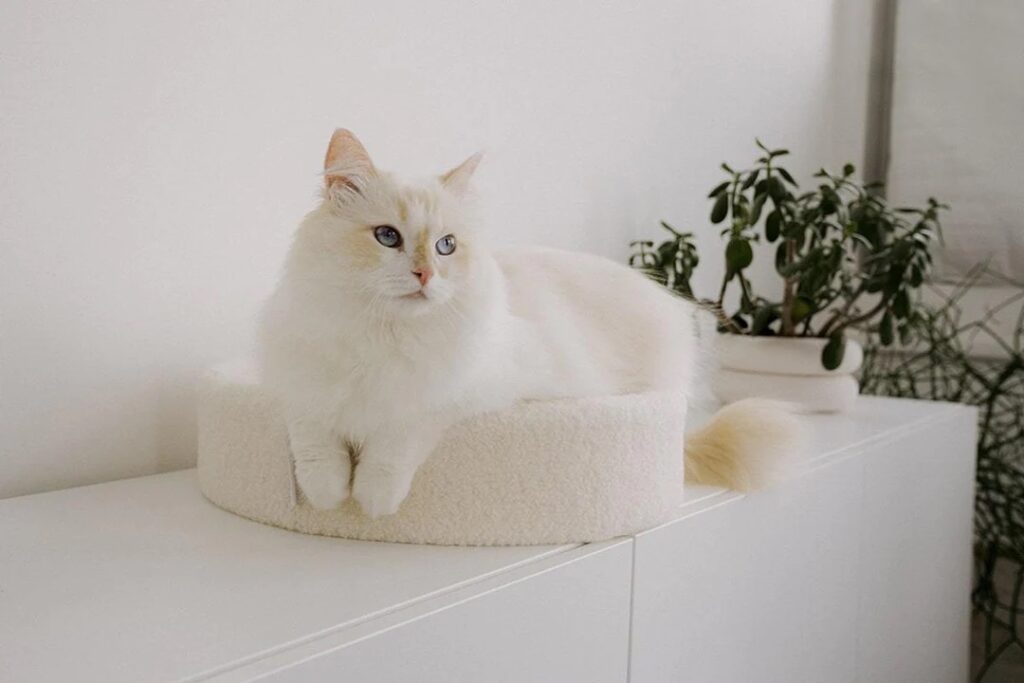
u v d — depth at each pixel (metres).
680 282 1.58
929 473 1.57
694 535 0.94
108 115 0.98
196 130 1.06
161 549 0.79
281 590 0.69
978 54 2.19
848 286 1.71
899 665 1.51
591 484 0.84
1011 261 2.20
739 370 1.59
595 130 1.61
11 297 0.93
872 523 1.36
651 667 0.90
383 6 1.24
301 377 0.78
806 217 1.57
